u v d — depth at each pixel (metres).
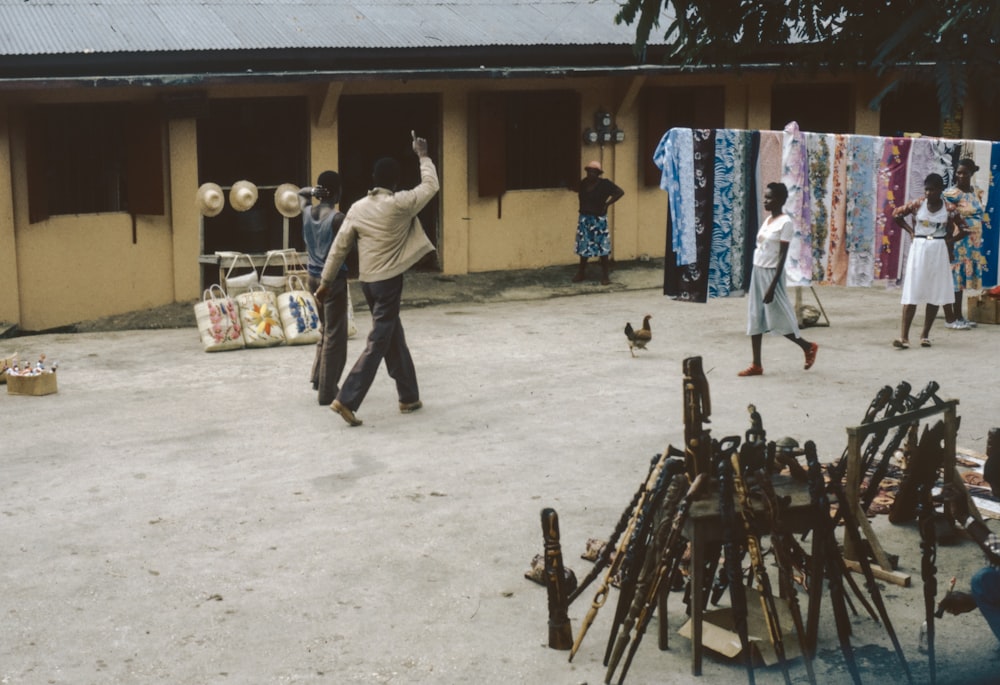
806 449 5.12
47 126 13.07
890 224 12.34
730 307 14.14
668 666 5.23
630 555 5.14
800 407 9.47
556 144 16.36
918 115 18.81
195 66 13.26
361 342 12.16
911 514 6.87
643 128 16.75
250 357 11.55
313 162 14.70
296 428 8.98
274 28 13.96
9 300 12.77
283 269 14.34
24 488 7.62
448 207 15.67
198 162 14.25
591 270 16.28
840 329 12.70
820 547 5.07
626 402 9.68
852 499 6.02
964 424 8.91
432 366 11.05
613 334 12.53
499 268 16.16
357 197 15.93
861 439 5.99
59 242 13.16
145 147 13.45
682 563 5.79
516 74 14.62
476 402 9.71
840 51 4.55
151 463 8.13
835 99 18.17
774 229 10.28
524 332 12.67
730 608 5.56
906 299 11.56
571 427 8.95
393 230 8.84
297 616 5.72
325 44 13.68
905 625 5.64
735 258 11.77
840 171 12.12
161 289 14.07
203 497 7.43
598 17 15.99
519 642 5.45
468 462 8.12
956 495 5.18
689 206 11.55
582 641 5.43
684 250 11.63
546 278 15.78
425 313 13.88
